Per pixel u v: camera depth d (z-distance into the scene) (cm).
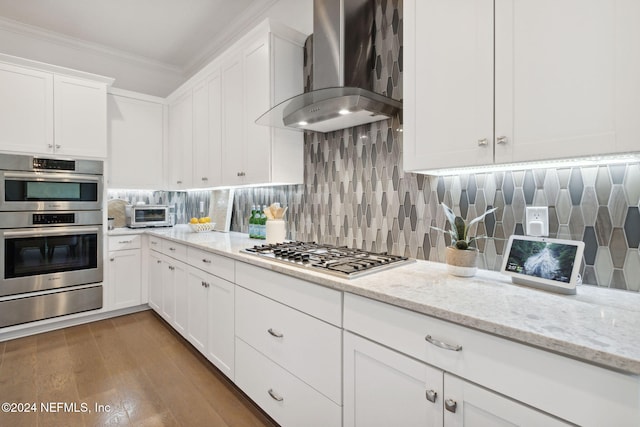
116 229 332
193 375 210
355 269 135
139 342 258
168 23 311
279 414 154
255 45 226
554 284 108
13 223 262
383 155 184
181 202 415
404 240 174
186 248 245
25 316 267
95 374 210
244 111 238
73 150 291
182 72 416
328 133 217
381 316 109
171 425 163
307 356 138
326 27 183
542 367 75
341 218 208
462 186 152
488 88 111
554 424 74
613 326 79
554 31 97
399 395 105
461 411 89
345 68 177
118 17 301
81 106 296
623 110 85
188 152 324
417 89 132
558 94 96
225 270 195
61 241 284
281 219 229
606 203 114
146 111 358
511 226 137
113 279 312
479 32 113
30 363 223
